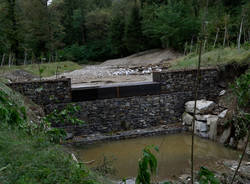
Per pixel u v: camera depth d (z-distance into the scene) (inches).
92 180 144.9
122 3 1934.1
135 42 1523.1
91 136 411.2
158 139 405.1
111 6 2262.6
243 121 327.0
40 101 399.2
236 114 355.3
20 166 130.4
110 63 1385.3
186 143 383.9
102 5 2365.9
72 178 136.6
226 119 371.9
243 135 336.8
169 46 1321.4
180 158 323.3
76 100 414.0
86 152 354.9
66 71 946.7
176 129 433.4
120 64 1278.3
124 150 361.1
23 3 1330.0
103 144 388.5
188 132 433.1
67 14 1926.7
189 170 283.0
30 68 819.4
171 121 463.2
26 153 148.3
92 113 421.7
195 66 540.1
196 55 706.2
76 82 634.2
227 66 477.7
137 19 1505.9
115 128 434.6
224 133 371.6
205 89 475.2
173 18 1200.2
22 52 1168.8
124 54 1706.4
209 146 369.4
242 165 286.4
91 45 1850.4
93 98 420.5
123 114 437.1
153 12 1418.6
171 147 367.9
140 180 106.3
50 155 154.2
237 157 319.6
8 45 1029.2
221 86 477.7
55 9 1461.6
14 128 189.5
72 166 152.8
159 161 314.0
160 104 454.3
